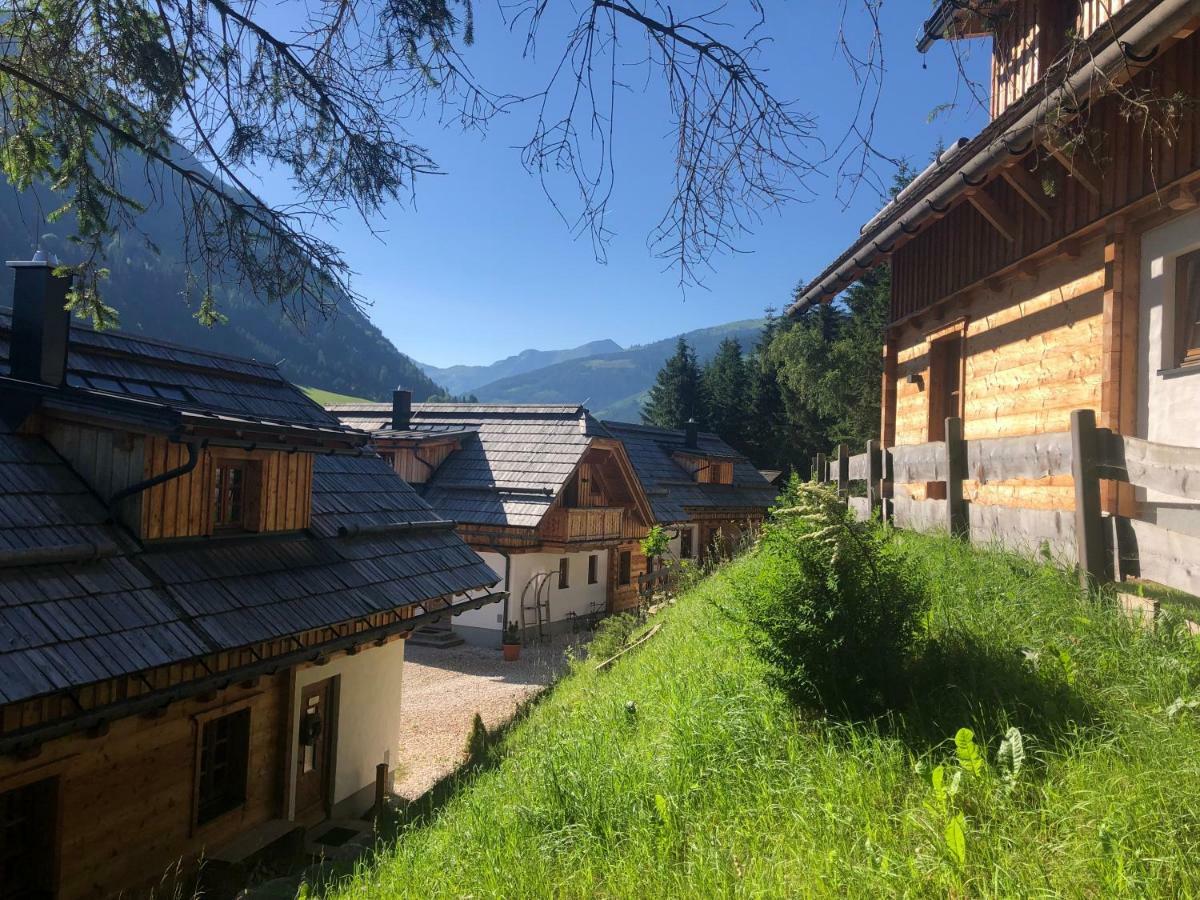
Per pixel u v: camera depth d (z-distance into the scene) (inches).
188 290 187.6
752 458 1809.8
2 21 158.1
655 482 1098.1
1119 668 148.4
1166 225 226.4
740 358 1975.9
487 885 138.4
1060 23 303.4
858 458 366.6
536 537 780.0
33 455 287.1
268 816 338.6
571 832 150.6
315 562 359.6
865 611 156.9
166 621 258.7
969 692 149.5
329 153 170.2
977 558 225.3
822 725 156.0
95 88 166.6
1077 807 110.0
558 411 920.3
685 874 122.6
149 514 287.9
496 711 552.7
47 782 244.5
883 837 117.0
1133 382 238.1
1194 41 205.0
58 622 228.5
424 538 463.2
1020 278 305.6
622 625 473.7
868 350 1262.3
